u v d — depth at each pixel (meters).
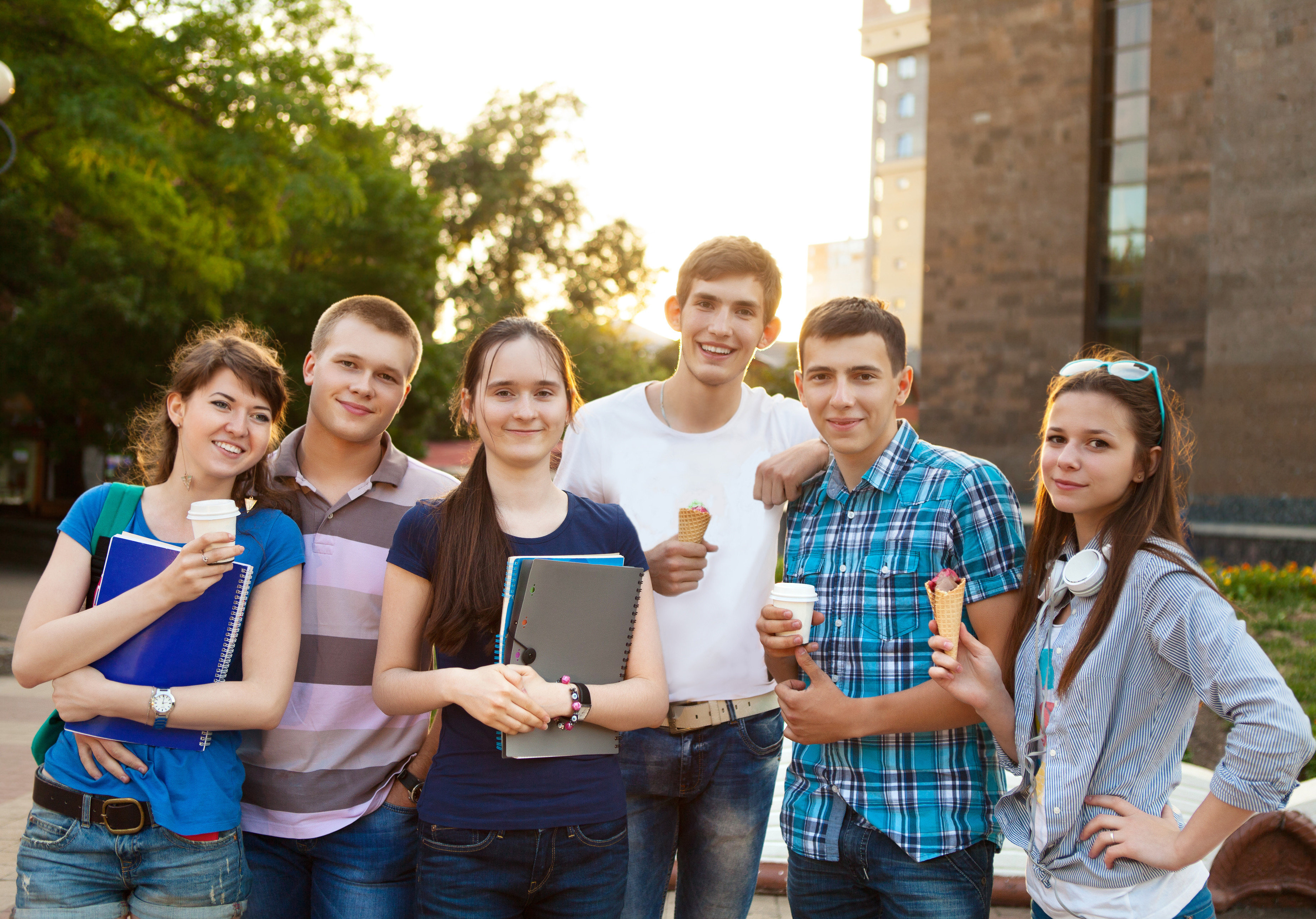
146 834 2.12
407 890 2.51
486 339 2.23
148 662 2.13
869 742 2.38
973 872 2.34
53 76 14.56
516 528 2.22
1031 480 2.35
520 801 2.03
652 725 2.22
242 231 17.38
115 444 18.98
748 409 2.90
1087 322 21.16
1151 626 2.01
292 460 2.59
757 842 2.78
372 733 2.47
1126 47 20.83
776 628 2.30
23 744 6.44
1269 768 1.83
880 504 2.47
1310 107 16.47
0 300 18.77
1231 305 17.20
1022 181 21.64
